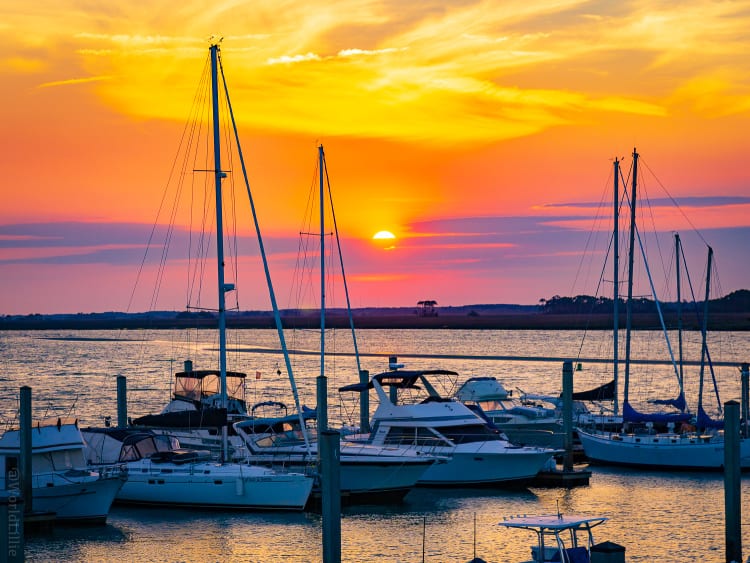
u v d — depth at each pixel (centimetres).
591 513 4878
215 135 5494
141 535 4416
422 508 4997
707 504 5116
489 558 4009
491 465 5441
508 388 13038
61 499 4550
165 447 5447
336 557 3319
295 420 5541
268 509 4791
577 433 6869
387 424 5644
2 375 15338
